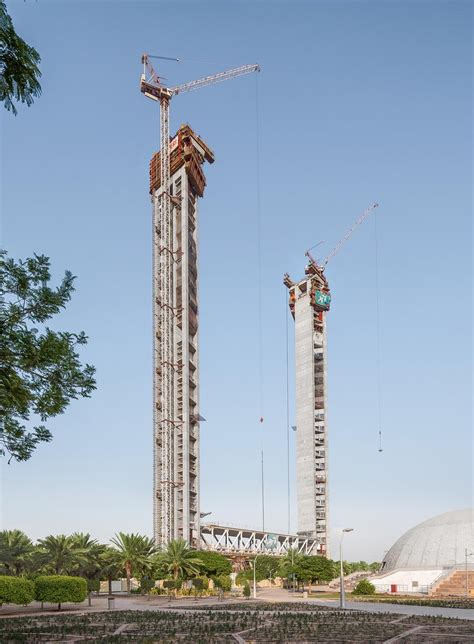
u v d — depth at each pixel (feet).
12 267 71.15
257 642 116.26
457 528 527.40
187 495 552.82
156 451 588.91
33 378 75.10
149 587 363.56
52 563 306.76
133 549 353.72
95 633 133.08
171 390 592.60
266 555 597.52
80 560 314.35
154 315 630.74
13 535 316.40
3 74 63.00
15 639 119.34
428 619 172.04
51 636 126.31
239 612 205.57
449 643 114.83
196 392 610.24
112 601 239.71
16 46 62.44
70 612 216.95
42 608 242.78
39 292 72.79
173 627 148.87
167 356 603.67
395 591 456.04
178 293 620.49
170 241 638.53
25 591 224.74
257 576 545.44
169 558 375.45
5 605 265.95
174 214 640.58
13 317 71.77
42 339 72.84
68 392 77.15
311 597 360.28
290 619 173.17
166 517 555.69
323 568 476.95
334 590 473.67
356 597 364.38
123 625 155.12
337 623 158.92
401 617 179.63
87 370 77.87
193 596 344.28
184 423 574.56
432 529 543.80
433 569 458.09
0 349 70.79
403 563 526.98
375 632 134.72
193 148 647.97
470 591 397.80
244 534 616.39
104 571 351.87
